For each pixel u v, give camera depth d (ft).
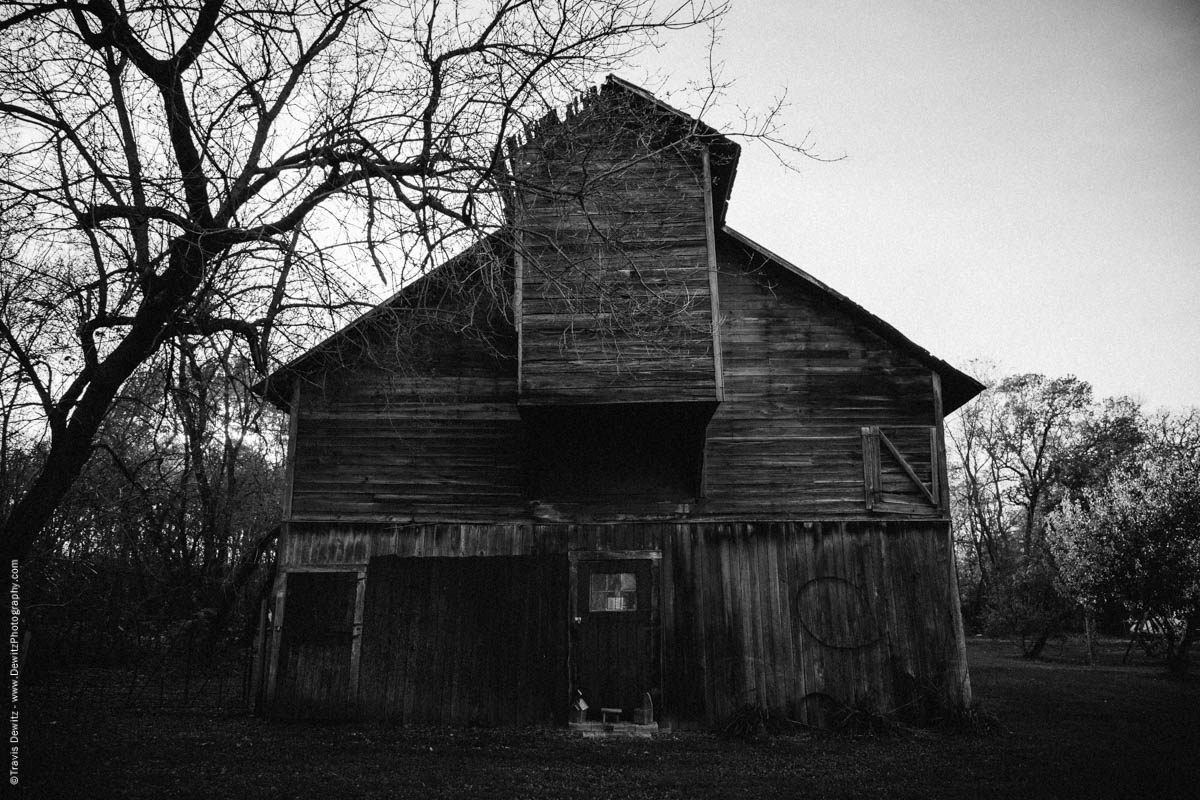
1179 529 81.30
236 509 81.87
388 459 46.98
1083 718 47.93
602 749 37.40
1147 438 162.30
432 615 44.75
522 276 41.42
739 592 44.27
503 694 43.37
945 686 42.68
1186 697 59.11
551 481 46.32
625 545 45.16
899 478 45.55
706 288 41.34
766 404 46.88
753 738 40.16
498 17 28.60
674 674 43.27
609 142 33.78
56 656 56.75
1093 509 92.68
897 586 44.06
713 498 45.62
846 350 47.55
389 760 33.86
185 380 28.40
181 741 37.17
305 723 43.32
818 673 43.04
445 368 48.08
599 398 40.34
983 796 28.68
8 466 52.31
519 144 30.17
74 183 25.16
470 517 46.03
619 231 36.68
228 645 77.56
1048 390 167.43
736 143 43.29
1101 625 107.24
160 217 25.29
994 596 118.52
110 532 55.16
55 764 30.40
